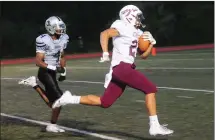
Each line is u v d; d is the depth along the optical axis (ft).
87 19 157.07
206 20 167.53
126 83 22.52
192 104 37.78
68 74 72.33
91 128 29.60
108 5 160.04
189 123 29.94
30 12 152.97
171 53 114.42
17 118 34.83
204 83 51.57
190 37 165.17
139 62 88.02
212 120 30.63
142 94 45.93
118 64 22.41
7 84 62.23
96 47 152.56
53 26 26.61
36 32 150.71
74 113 36.01
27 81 27.61
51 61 26.91
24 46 147.54
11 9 150.30
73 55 132.57
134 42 22.62
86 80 61.82
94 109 37.63
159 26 162.30
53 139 26.55
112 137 26.37
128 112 35.53
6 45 144.97
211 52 109.19
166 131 22.16
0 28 146.10
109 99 22.97
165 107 36.94
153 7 163.94
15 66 104.37
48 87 26.94
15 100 45.65
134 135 26.84
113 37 22.82
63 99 23.32
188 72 64.49
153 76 61.93
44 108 39.93
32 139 26.78
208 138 25.40
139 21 22.75
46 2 155.43
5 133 28.94
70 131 28.78
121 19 22.88
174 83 53.06
